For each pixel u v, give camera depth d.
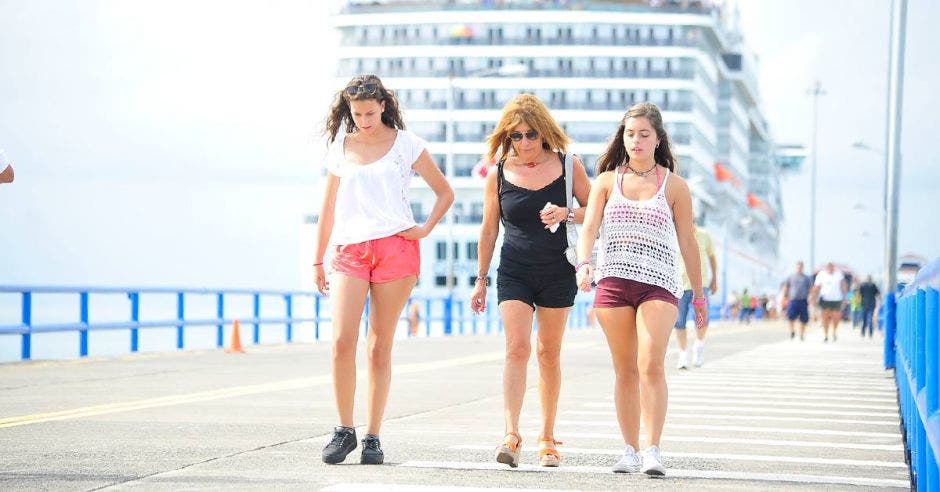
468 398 37.69
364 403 35.28
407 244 22.64
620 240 21.61
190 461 22.59
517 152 22.34
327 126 23.06
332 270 22.64
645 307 21.36
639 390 22.08
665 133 22.05
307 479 20.44
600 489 19.69
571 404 36.16
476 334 110.19
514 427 22.09
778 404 36.88
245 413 31.97
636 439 21.97
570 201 22.38
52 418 30.42
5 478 20.39
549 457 22.42
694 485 20.28
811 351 77.31
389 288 22.48
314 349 71.69
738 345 88.19
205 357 61.38
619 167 21.92
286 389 40.34
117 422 29.56
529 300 22.42
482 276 22.94
